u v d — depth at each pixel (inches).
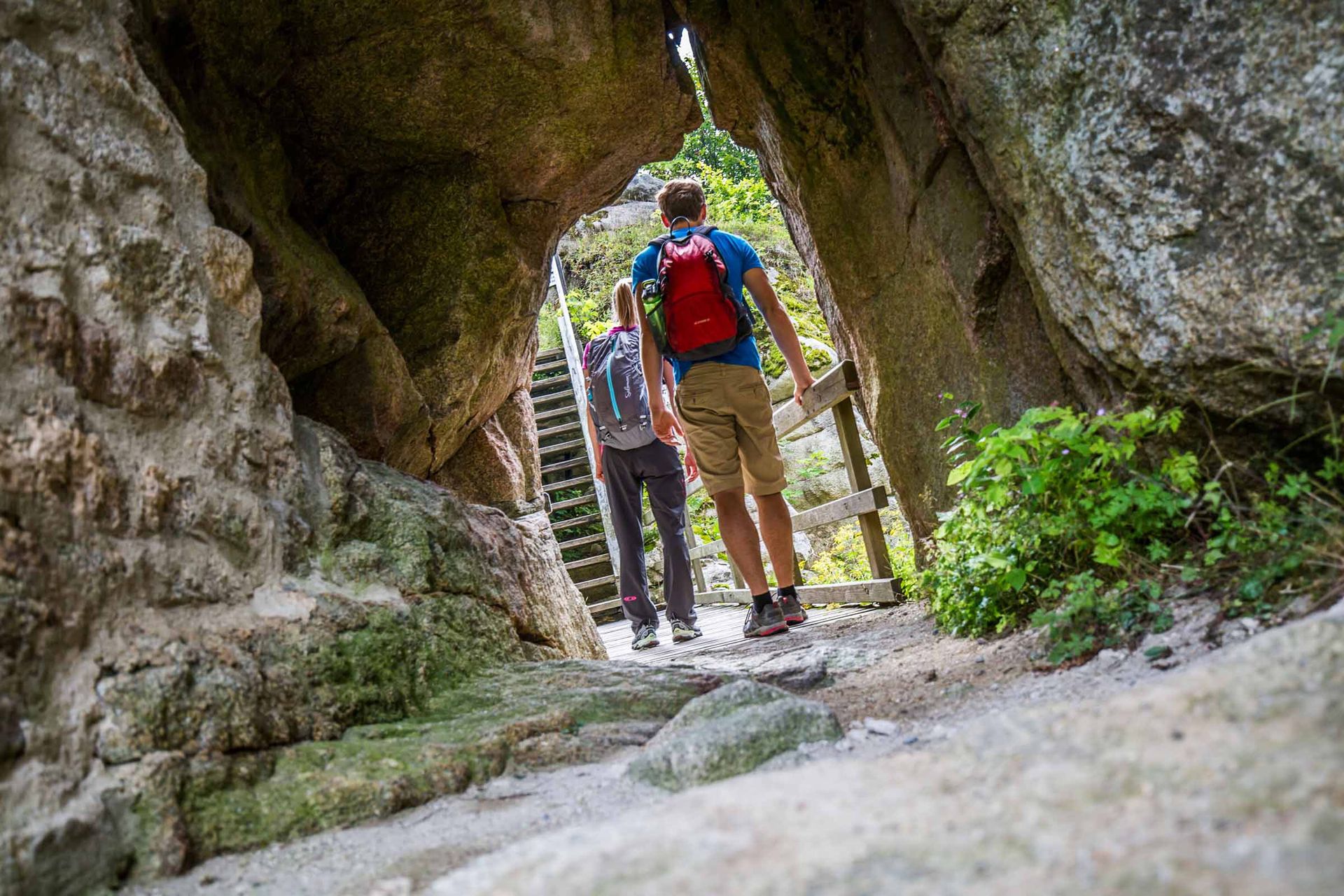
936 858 46.0
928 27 118.7
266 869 72.8
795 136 179.9
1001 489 116.5
